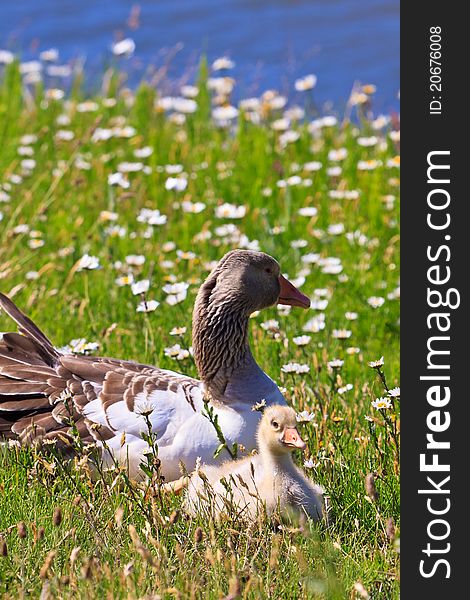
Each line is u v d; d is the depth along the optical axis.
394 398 10.06
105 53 27.91
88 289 14.42
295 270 15.20
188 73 23.16
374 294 14.61
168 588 7.36
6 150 19.28
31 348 10.55
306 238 16.36
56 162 18.95
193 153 19.62
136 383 10.02
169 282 14.18
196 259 14.84
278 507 8.48
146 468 8.73
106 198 17.56
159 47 28.89
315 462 9.52
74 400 9.96
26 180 18.16
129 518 8.74
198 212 15.62
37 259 15.37
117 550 7.92
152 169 18.38
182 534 8.39
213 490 8.65
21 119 21.38
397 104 25.17
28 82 23.80
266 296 10.51
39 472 9.35
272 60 27.77
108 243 15.20
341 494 9.23
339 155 18.03
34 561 8.01
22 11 31.72
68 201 17.44
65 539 8.20
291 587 7.75
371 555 8.35
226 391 9.95
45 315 13.62
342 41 28.89
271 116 21.41
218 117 20.08
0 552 7.64
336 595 7.51
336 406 10.90
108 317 13.66
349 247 16.05
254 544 8.13
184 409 9.77
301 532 8.29
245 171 18.69
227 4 31.75
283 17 30.78
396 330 13.58
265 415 8.75
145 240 16.03
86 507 8.30
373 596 7.84
